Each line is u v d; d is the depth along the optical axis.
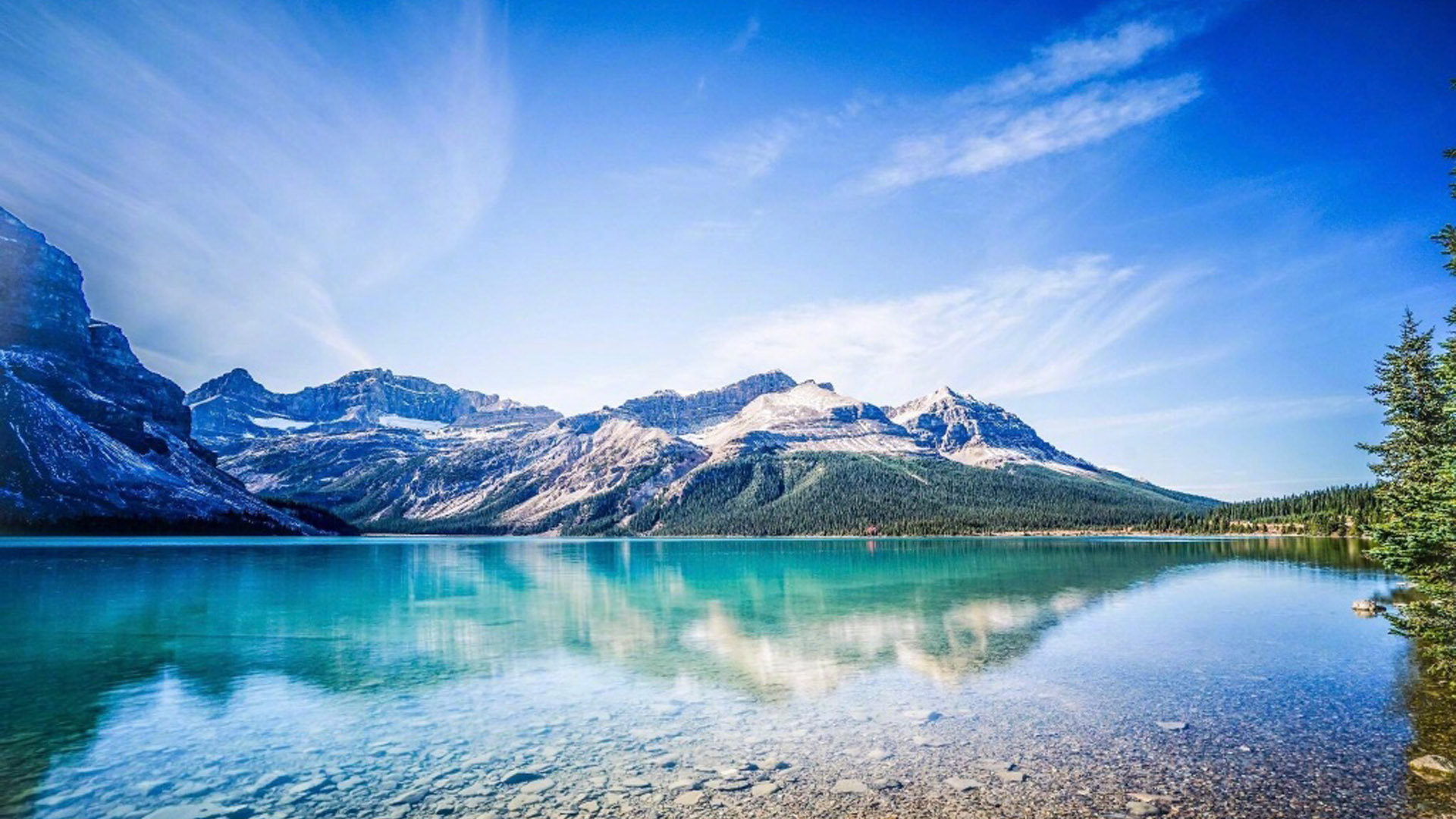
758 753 16.33
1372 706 19.47
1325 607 41.03
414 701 21.67
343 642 32.19
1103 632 32.75
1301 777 14.36
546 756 16.36
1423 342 33.34
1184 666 25.06
